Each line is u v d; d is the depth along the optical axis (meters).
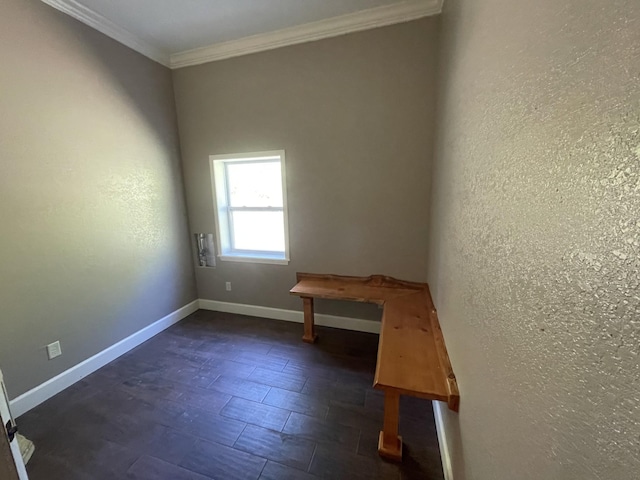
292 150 2.86
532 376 0.56
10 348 1.89
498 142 0.80
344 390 2.10
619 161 0.35
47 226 2.07
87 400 2.04
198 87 3.06
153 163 2.93
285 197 2.96
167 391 2.12
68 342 2.22
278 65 2.74
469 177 1.12
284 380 2.22
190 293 3.47
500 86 0.79
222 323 3.20
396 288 2.71
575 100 0.45
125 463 1.56
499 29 0.81
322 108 2.68
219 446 1.65
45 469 1.53
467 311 1.10
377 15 2.36
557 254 0.49
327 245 2.92
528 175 0.61
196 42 2.77
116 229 2.58
